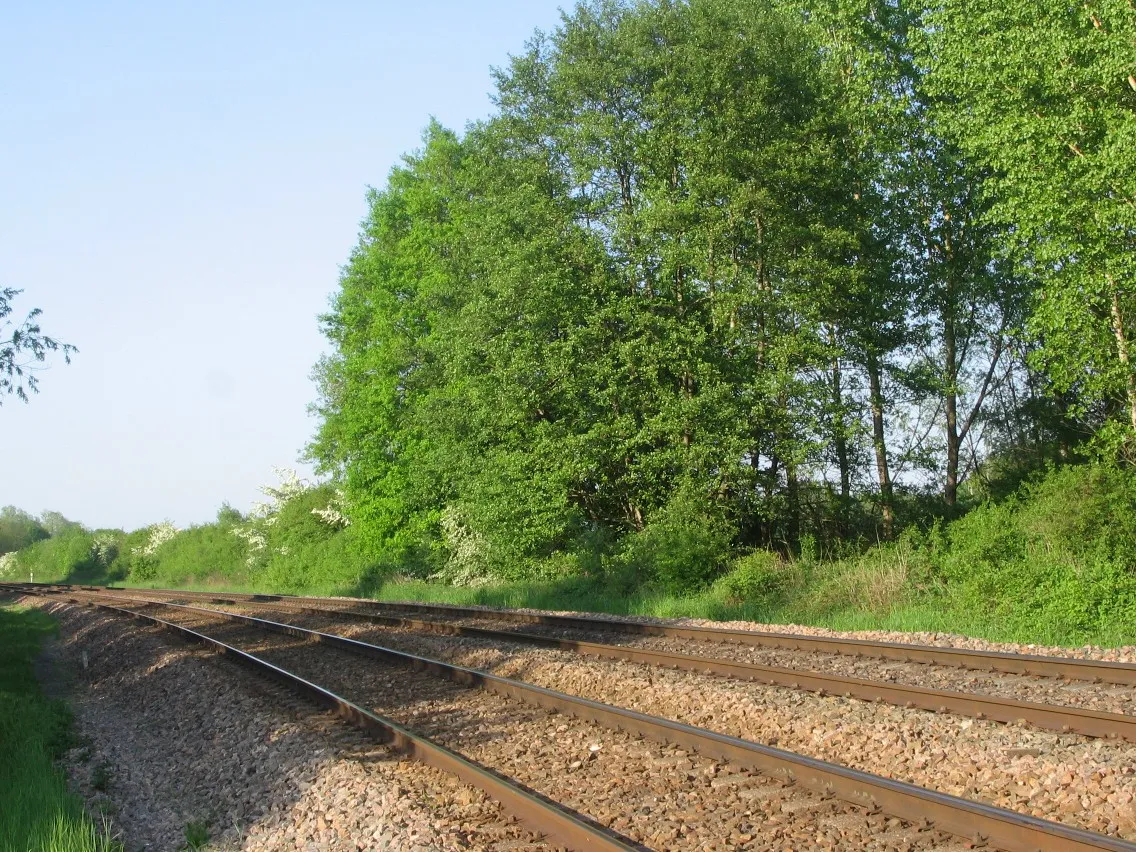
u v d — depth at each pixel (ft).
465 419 105.40
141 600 138.62
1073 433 96.58
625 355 90.48
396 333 132.57
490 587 107.65
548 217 96.12
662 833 22.88
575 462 92.27
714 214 86.33
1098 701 33.14
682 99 89.10
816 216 89.45
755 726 32.94
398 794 26.91
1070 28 64.59
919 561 70.54
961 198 95.20
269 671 52.01
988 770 25.70
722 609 73.46
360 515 140.46
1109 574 55.83
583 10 97.45
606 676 43.55
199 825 28.22
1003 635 52.95
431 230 131.75
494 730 34.99
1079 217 64.95
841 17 95.09
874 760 28.02
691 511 86.58
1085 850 18.43
